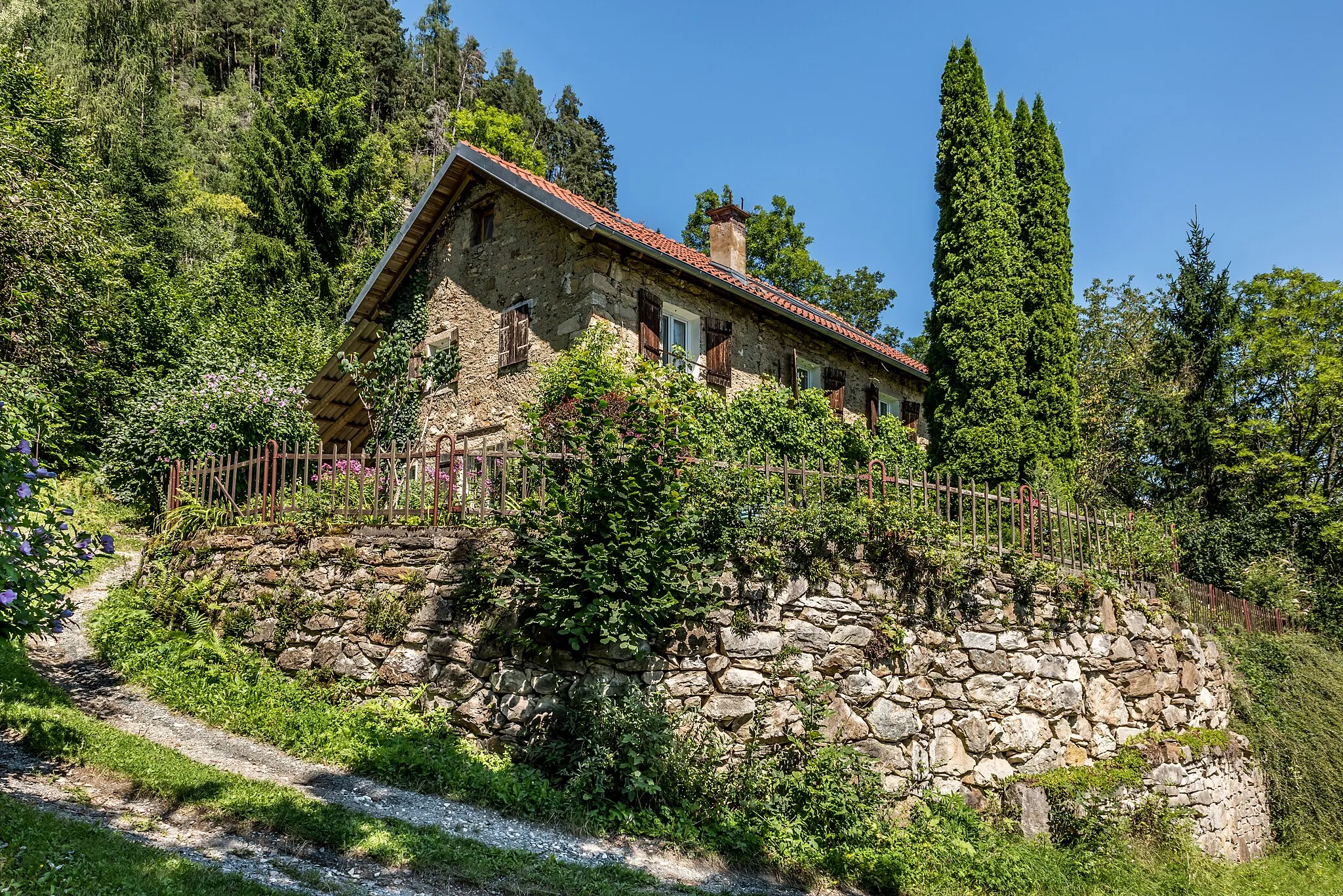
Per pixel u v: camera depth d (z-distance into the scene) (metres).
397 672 8.00
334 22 34.75
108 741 6.46
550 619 7.18
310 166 30.33
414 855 5.54
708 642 7.72
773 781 7.46
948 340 13.66
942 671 8.66
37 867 4.12
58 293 15.52
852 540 8.51
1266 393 21.56
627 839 6.67
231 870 4.89
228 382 14.35
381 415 16.27
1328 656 13.01
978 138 14.03
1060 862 7.90
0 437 5.44
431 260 16.42
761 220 35.28
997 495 9.52
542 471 7.87
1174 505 17.38
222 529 9.64
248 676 8.39
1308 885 9.63
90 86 29.66
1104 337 22.81
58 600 5.74
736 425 12.92
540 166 45.34
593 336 12.52
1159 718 10.31
